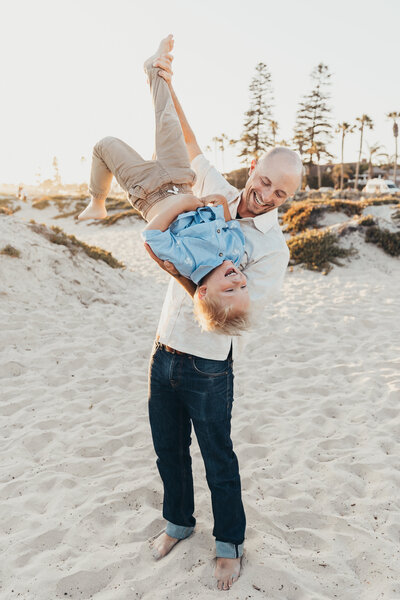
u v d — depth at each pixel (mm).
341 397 4672
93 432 4129
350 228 13008
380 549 2650
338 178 67812
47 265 8523
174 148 2463
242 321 2031
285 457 3680
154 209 2385
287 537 2801
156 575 2479
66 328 6746
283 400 4676
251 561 2531
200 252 2041
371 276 11062
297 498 3145
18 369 5457
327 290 9664
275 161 2152
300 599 2322
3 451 3793
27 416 4383
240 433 4070
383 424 4141
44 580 2453
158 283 10672
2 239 8438
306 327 7105
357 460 3570
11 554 2648
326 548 2703
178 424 2525
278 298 9031
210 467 2410
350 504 3102
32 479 3383
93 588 2447
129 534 2826
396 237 12305
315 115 67688
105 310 7840
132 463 3625
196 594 2352
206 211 2162
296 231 16250
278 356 5918
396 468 3461
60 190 123188
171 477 2592
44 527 2867
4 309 6961
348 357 5801
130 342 6461
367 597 2338
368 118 64062
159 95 2576
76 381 5164
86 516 2975
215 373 2303
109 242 19641
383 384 4934
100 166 2609
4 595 2367
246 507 3041
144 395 4855
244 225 2316
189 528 2725
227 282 1990
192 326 2277
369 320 7211
